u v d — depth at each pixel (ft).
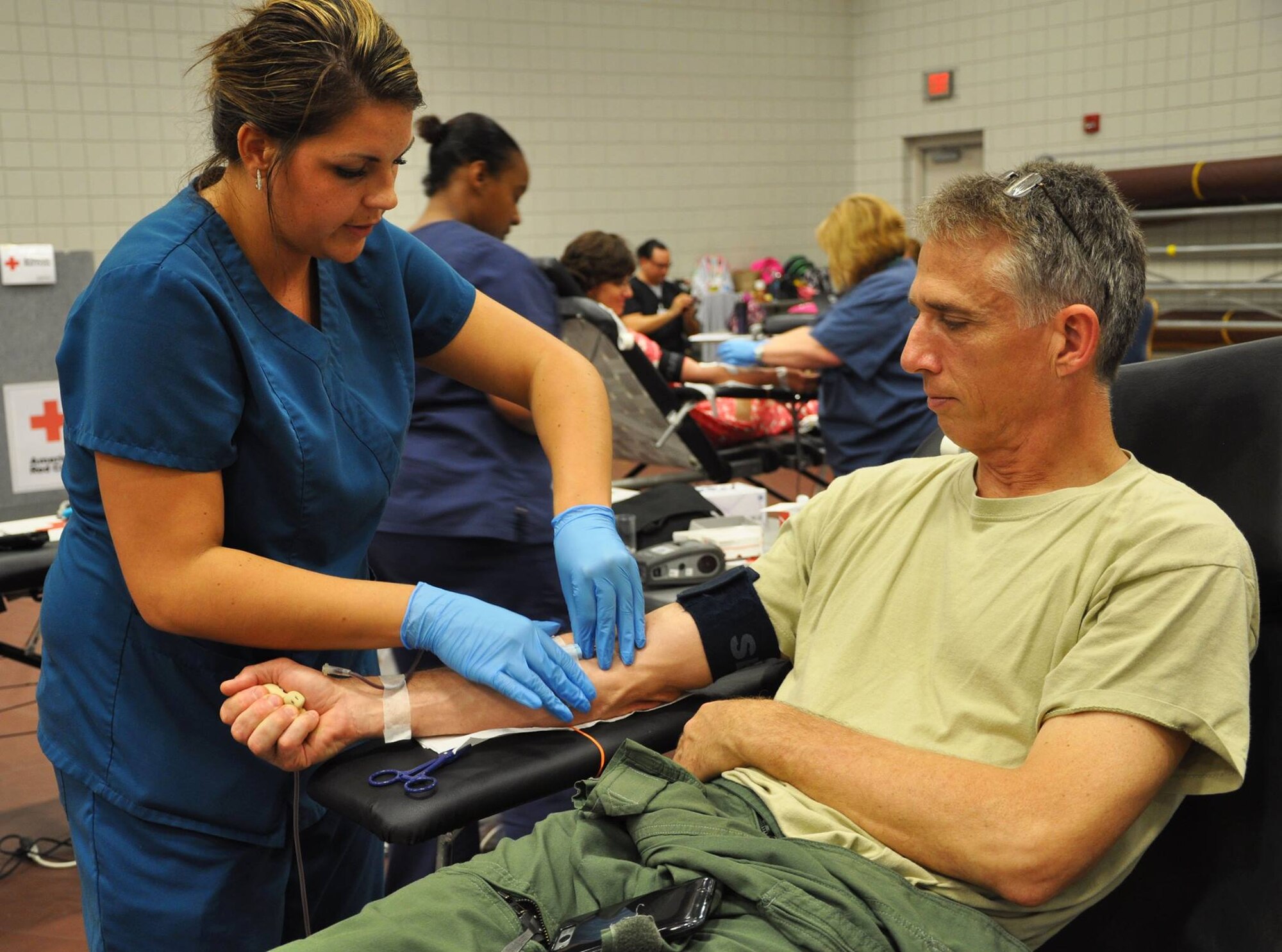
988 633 3.81
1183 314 20.98
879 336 10.27
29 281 8.48
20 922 6.89
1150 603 3.49
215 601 3.70
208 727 4.09
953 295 3.74
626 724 4.37
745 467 12.94
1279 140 20.68
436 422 6.50
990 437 3.86
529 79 23.36
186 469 3.66
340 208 3.62
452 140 6.93
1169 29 21.76
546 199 24.00
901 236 10.60
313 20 3.43
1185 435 4.09
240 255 3.86
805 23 26.48
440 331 4.83
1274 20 20.42
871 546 4.29
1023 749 3.71
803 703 4.19
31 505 8.63
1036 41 23.77
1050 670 3.70
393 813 3.70
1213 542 3.52
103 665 4.03
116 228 19.53
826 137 27.30
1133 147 22.63
